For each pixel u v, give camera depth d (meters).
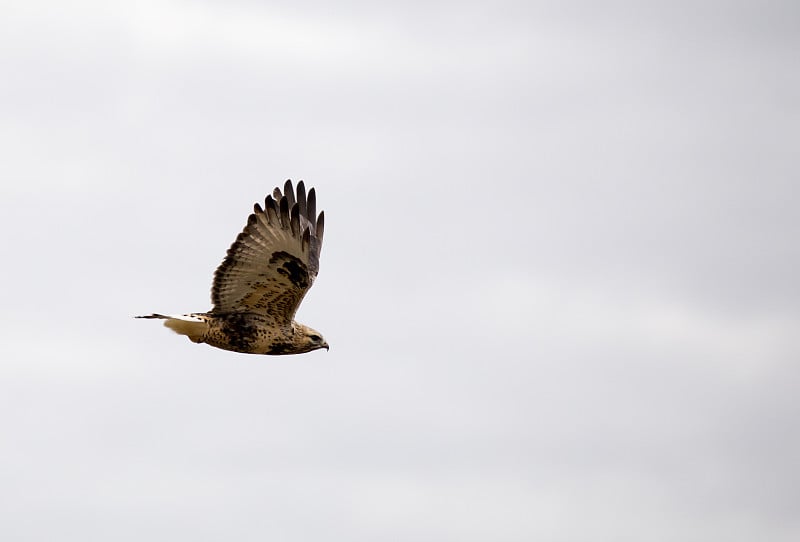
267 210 19.50
